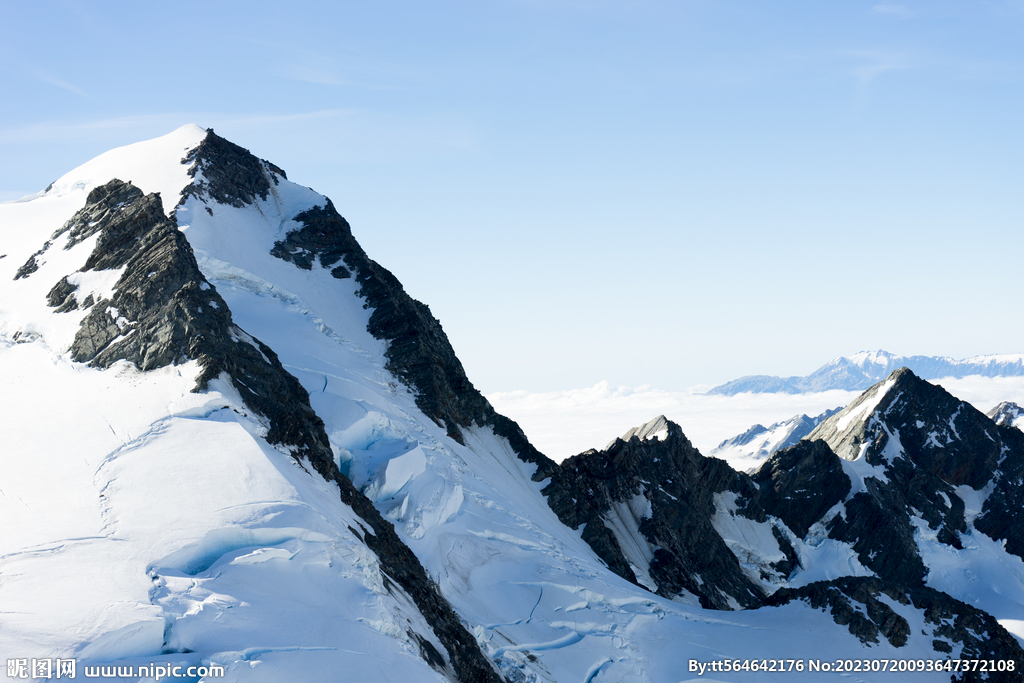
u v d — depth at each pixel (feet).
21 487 139.33
